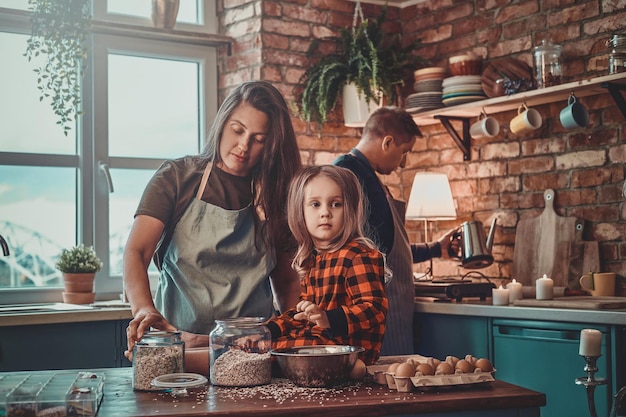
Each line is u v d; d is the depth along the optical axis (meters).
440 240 3.97
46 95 3.70
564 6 3.93
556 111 3.95
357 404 1.49
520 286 3.54
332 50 4.46
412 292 3.49
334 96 4.32
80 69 4.12
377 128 3.36
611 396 2.97
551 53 3.74
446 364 1.65
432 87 4.21
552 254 3.89
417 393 1.60
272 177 2.12
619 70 3.48
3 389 1.51
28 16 3.98
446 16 4.49
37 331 3.30
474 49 4.34
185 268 2.07
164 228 2.11
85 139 4.13
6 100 4.00
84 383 1.56
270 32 4.29
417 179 4.26
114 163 4.19
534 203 4.04
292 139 2.13
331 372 1.65
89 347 3.39
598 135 3.78
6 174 3.97
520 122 3.87
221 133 2.11
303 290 1.93
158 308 2.19
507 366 3.38
